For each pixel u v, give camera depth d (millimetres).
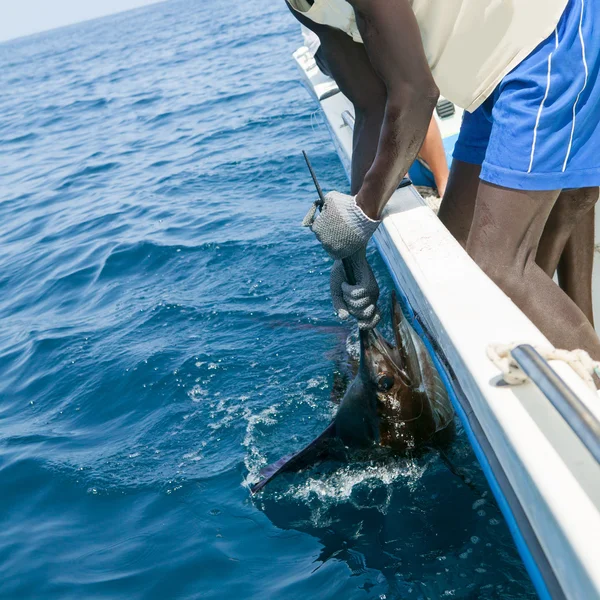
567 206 2213
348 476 3043
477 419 1784
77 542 3045
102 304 5395
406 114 1904
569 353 1462
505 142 1951
